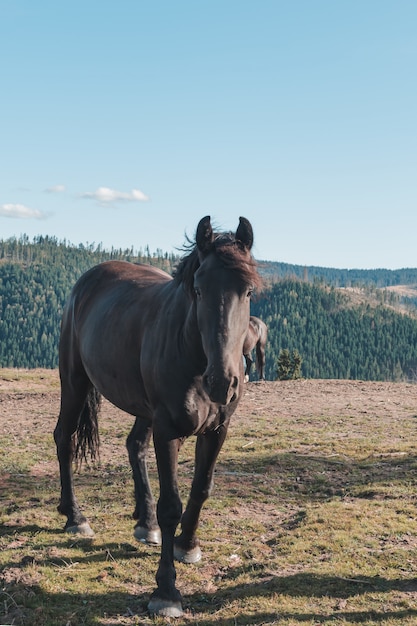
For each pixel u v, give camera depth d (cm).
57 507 573
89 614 405
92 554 502
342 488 709
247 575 464
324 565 476
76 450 584
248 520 594
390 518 582
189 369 408
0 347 18725
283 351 3794
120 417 1191
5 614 405
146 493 541
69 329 596
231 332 369
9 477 748
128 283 543
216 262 383
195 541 491
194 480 466
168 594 413
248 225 399
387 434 1039
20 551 504
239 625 388
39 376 1823
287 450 912
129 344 475
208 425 430
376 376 17575
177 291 436
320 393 1512
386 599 421
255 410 1270
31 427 1075
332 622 389
